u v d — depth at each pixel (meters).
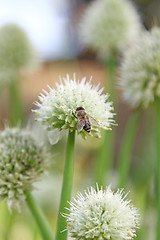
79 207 0.38
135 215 0.38
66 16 1.12
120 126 1.02
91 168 0.80
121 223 0.38
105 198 0.38
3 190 0.43
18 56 0.71
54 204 0.62
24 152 0.43
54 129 0.40
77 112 0.39
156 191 0.49
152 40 0.52
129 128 0.53
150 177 0.59
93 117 0.40
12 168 0.43
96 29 0.69
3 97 0.92
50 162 0.44
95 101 0.40
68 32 0.99
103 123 0.40
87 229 0.38
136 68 0.51
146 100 0.51
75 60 0.99
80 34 0.73
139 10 1.14
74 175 0.75
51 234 0.43
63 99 0.40
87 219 0.38
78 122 0.39
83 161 0.82
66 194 0.40
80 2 1.23
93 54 1.25
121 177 0.53
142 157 0.71
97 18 0.69
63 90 0.40
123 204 0.38
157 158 0.49
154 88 0.51
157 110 0.50
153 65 0.51
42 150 0.44
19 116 0.68
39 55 0.76
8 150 0.43
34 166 0.43
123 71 0.53
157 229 0.48
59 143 0.68
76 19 1.15
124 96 0.53
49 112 0.40
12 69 0.72
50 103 0.40
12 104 0.69
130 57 0.52
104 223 0.38
